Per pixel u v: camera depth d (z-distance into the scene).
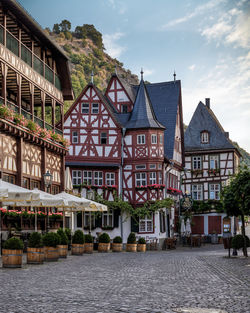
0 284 10.45
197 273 13.88
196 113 55.84
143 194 40.19
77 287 10.18
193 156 54.03
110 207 39.31
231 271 14.54
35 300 8.26
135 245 31.44
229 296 8.97
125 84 45.56
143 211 39.62
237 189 20.95
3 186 16.78
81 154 40.59
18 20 23.50
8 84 25.48
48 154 27.09
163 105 48.72
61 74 30.19
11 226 22.02
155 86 50.69
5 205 20.69
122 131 40.72
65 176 30.06
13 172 22.00
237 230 50.91
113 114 42.09
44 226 25.91
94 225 39.59
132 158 40.78
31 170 24.33
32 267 15.13
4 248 14.73
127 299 8.50
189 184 53.75
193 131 54.88
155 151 40.62
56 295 8.90
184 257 23.06
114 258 21.42
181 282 11.41
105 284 10.84
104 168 40.69
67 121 41.03
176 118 47.72
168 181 44.16
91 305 7.79
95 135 40.88
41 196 19.00
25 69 23.95
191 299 8.55
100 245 28.06
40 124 26.20
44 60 27.34
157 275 13.22
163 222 41.56
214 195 52.66
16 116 21.72
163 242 40.81
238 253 25.67
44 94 26.86
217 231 48.19
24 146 23.42
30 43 26.23
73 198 23.77
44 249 18.08
